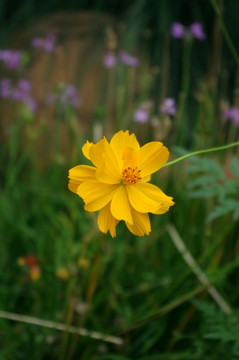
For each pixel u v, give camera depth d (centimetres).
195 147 63
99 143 31
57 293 55
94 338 49
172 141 67
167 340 54
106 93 97
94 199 32
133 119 77
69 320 47
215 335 44
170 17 111
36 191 73
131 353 52
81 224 62
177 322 54
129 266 61
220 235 49
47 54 97
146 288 56
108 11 122
